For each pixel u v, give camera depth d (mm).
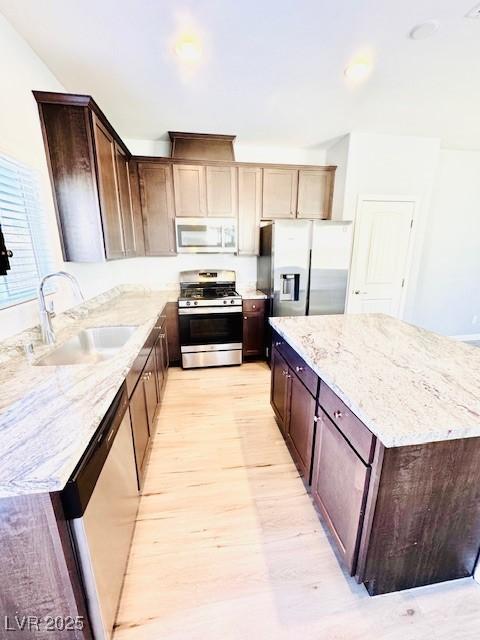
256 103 2590
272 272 3283
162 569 1323
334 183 3658
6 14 1548
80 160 2025
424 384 1193
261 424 2432
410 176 3541
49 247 1963
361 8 1540
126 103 2570
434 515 1108
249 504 1673
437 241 4184
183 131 3195
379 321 2148
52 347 1645
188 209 3404
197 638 1088
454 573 1245
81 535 837
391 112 2801
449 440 1011
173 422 2461
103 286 3072
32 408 1018
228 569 1324
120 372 1299
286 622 1134
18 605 833
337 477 1287
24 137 1743
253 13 1564
